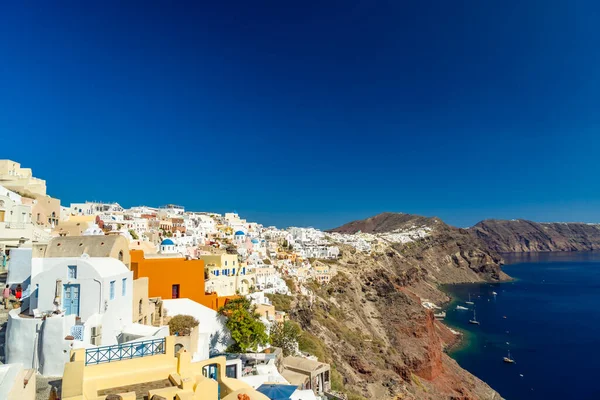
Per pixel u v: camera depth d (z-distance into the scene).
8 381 14.46
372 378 90.38
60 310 27.00
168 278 48.66
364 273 197.25
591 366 122.00
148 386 20.38
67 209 101.31
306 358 53.75
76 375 18.58
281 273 139.38
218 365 24.58
